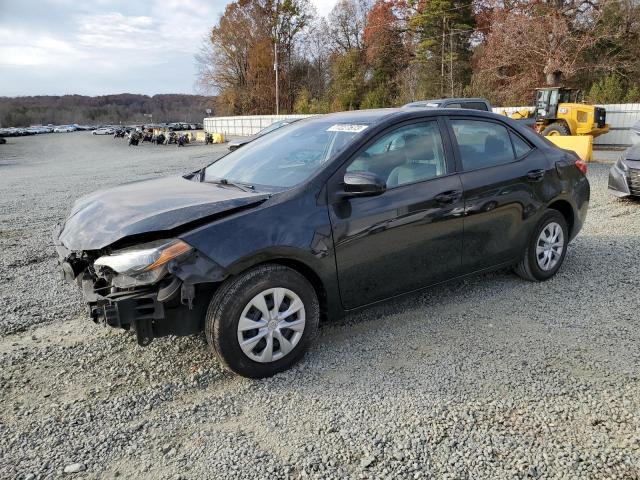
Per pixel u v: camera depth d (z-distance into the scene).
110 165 21.64
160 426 2.77
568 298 4.38
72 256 3.37
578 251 5.77
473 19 43.84
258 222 3.10
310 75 66.06
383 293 3.67
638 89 30.23
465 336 3.72
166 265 2.82
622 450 2.47
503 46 33.78
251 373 3.15
